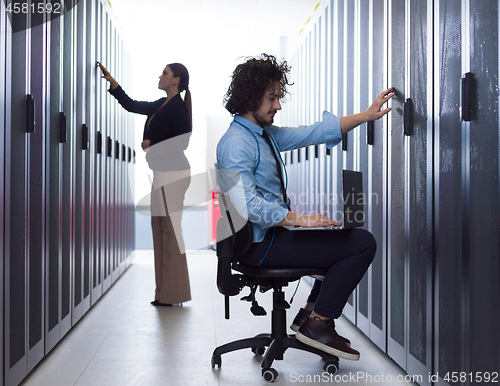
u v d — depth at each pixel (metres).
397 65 2.01
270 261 1.85
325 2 3.35
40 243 2.02
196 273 4.50
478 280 1.35
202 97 7.35
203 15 5.56
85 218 2.90
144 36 6.32
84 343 2.38
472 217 1.38
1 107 1.55
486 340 1.31
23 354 1.81
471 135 1.38
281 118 5.43
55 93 2.22
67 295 2.47
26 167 1.82
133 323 2.76
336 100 3.04
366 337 2.53
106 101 3.57
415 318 1.83
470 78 1.37
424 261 1.75
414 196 1.84
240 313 2.99
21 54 1.74
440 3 1.59
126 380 1.89
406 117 1.88
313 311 1.88
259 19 5.74
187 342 2.40
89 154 3.01
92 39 3.09
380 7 2.21
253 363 2.10
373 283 2.36
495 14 1.23
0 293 1.58
